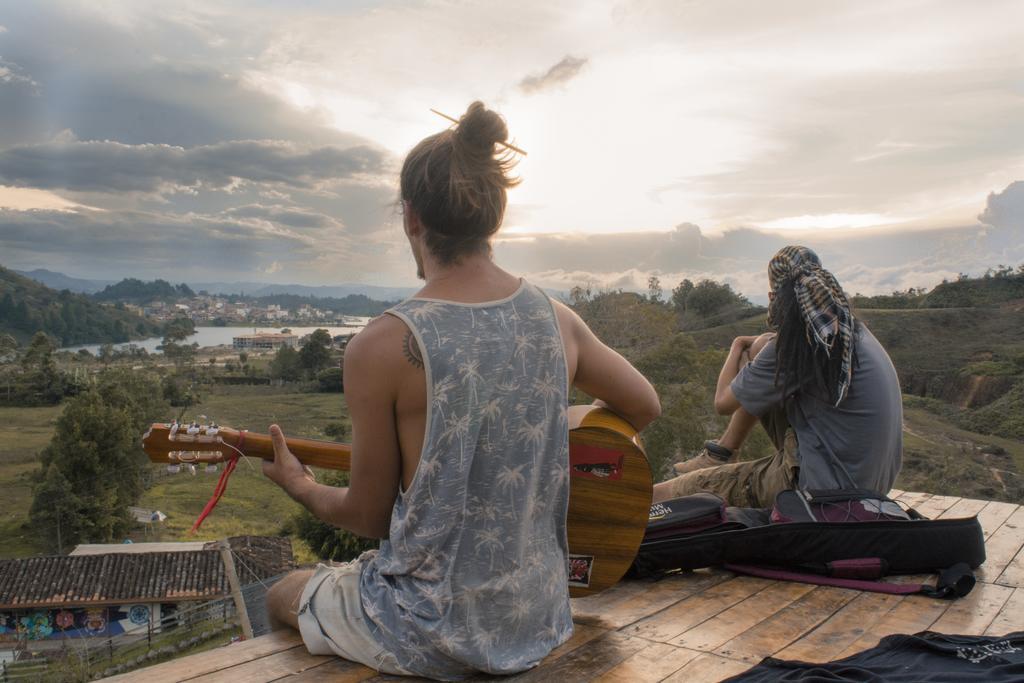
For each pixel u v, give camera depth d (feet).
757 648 7.23
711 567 9.77
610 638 7.38
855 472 9.87
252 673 6.29
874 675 6.11
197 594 87.56
